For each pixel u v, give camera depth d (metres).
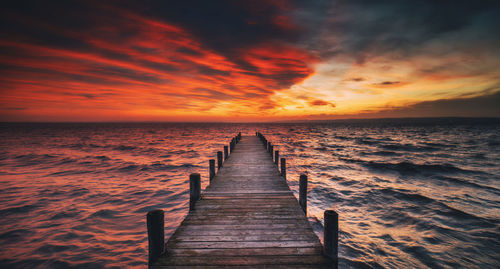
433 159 22.39
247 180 7.48
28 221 8.16
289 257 3.17
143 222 8.22
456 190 11.85
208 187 6.68
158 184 13.58
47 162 21.75
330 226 3.05
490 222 7.72
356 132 83.00
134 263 5.77
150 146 37.69
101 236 7.15
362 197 10.70
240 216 4.55
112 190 12.23
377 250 6.14
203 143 43.91
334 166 18.84
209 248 3.39
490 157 23.56
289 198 5.65
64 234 7.22
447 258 5.73
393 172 16.50
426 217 8.25
